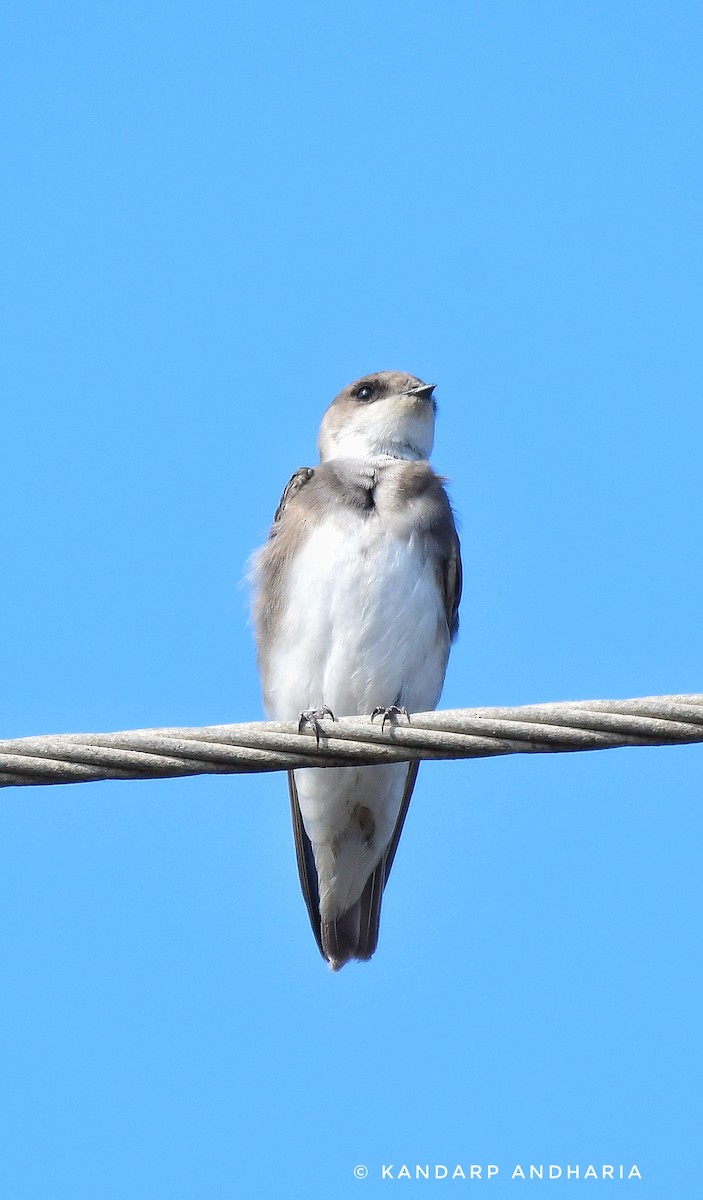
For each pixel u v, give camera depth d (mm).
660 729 8219
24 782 8133
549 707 8289
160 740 8211
